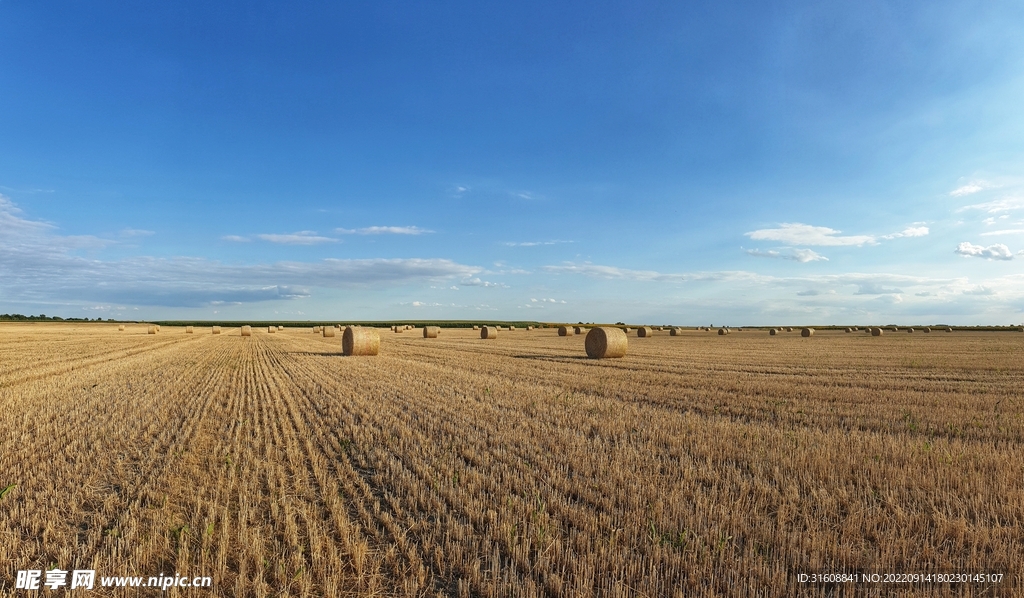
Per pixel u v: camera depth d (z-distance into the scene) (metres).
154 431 10.25
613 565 4.88
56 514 6.12
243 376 19.14
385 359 26.52
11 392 14.98
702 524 5.70
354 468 8.05
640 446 9.01
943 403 13.56
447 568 5.04
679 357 27.97
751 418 11.84
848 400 14.04
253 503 6.43
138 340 45.56
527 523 5.81
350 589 4.72
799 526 5.68
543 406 12.71
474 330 78.06
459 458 8.41
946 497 6.41
